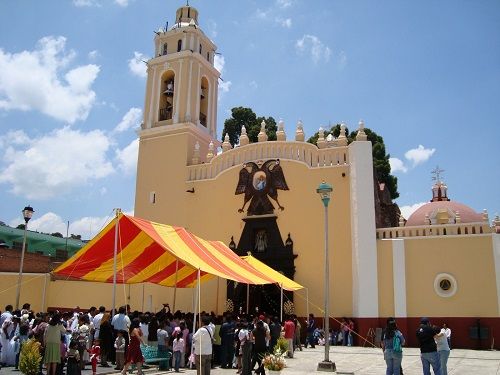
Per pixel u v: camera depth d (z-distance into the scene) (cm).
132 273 2198
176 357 1638
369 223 2614
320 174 2844
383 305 2497
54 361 1288
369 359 1944
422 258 2498
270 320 2009
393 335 1286
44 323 1437
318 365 1644
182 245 1847
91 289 3347
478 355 2052
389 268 2534
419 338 1266
